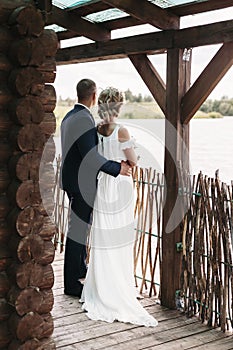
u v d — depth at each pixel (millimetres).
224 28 3174
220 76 3275
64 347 3125
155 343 3236
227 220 3381
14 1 2520
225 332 3457
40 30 2496
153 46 3686
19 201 2516
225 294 3438
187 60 3582
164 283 3881
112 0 3297
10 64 2525
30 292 2602
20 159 2502
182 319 3658
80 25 4289
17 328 2566
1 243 2594
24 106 2490
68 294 4055
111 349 3125
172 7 3523
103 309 3646
